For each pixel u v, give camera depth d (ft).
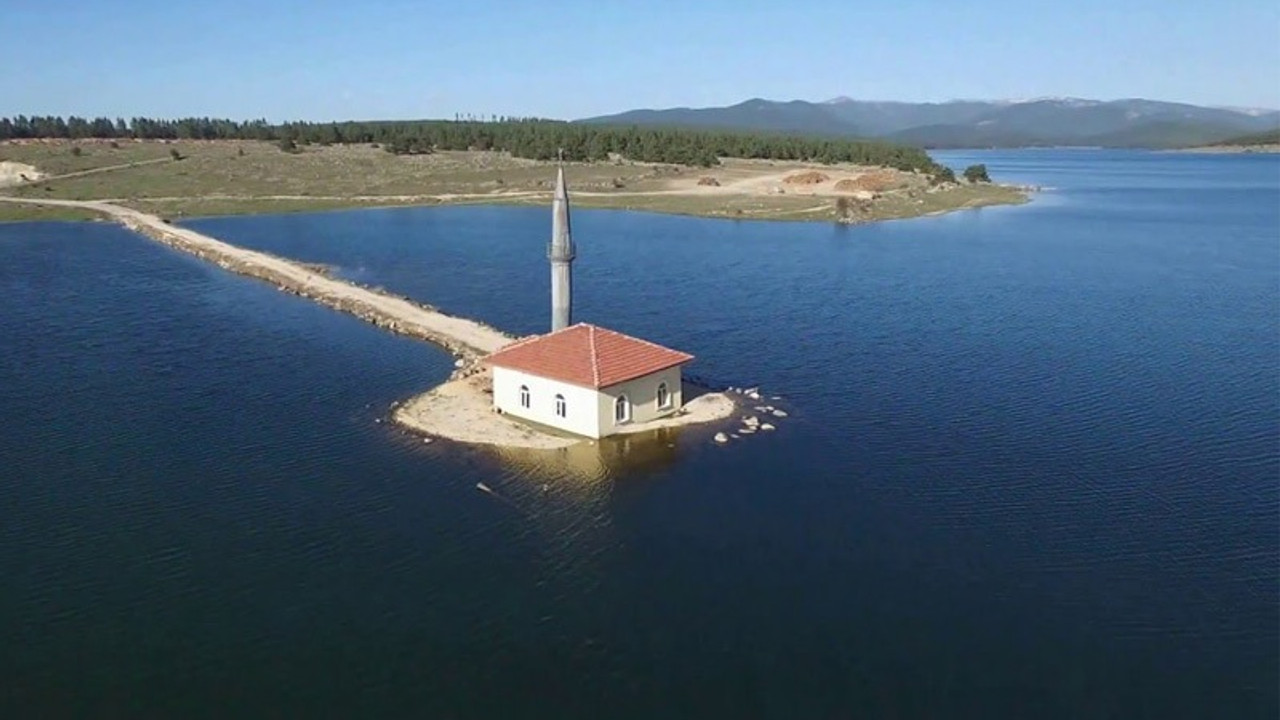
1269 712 116.16
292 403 223.92
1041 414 218.59
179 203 627.87
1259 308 332.60
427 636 131.03
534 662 125.80
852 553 152.56
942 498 172.86
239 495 173.37
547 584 143.74
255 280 378.32
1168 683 121.39
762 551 153.28
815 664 125.29
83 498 172.55
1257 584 143.74
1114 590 142.10
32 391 234.79
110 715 115.75
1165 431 208.03
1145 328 302.86
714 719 115.75
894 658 126.31
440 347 272.51
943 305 336.29
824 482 179.01
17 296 347.15
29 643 129.08
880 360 263.90
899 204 647.97
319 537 157.69
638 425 205.46
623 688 120.98
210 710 116.78
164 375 247.50
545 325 304.71
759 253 450.71
